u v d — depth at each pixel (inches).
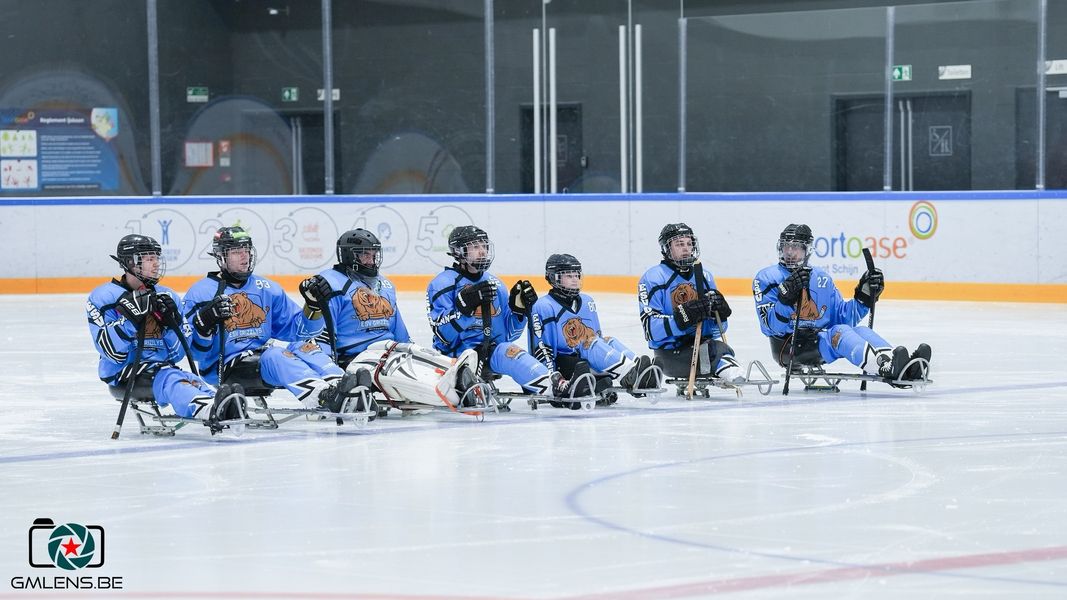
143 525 237.3
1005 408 372.5
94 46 873.5
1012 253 716.0
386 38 893.2
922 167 801.6
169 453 312.2
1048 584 193.2
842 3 842.2
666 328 401.7
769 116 837.2
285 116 904.9
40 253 829.2
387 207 832.9
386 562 209.3
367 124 902.4
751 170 843.4
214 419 325.1
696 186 853.2
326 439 329.4
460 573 202.2
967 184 792.9
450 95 887.7
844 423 348.2
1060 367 463.5
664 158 860.0
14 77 863.1
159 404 350.9
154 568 207.9
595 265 807.7
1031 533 224.1
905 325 606.9
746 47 834.8
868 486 265.0
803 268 405.4
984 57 781.9
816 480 271.7
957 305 703.7
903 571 200.5
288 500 257.3
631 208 795.4
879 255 744.3
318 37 896.3
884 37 808.3
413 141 898.7
